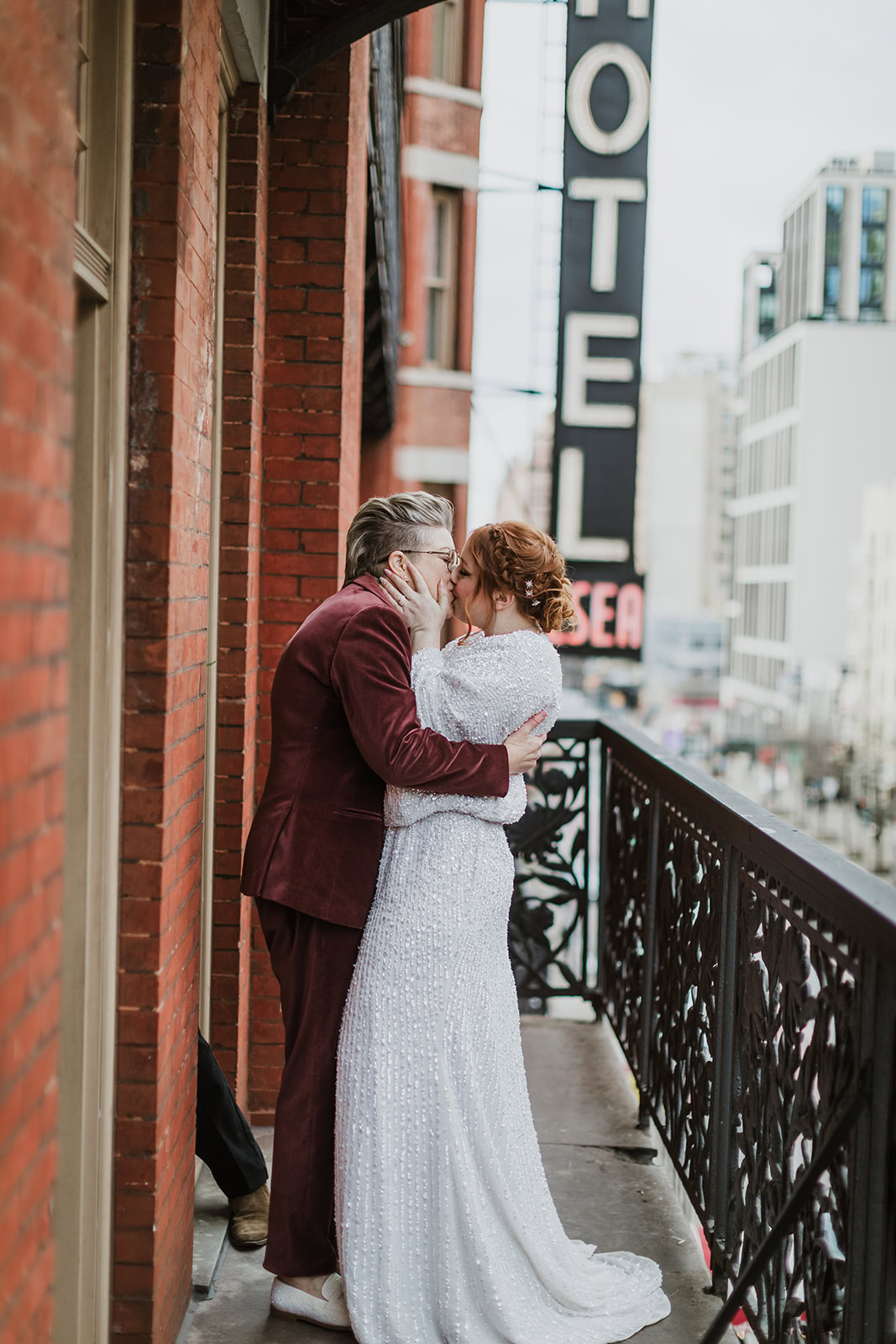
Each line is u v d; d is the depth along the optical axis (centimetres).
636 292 1655
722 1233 302
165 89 228
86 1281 234
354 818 276
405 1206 266
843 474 10194
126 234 227
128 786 235
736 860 297
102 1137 234
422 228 1923
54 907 162
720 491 14488
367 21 382
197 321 259
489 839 277
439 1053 266
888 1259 197
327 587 411
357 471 529
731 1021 299
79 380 227
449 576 289
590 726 529
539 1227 279
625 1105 442
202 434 271
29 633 145
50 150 152
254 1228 321
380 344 1043
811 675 10031
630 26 1545
